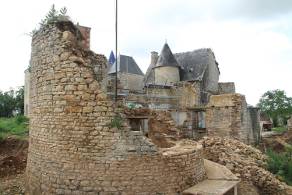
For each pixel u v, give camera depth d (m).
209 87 37.94
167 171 9.75
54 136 9.86
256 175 15.32
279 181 15.76
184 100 30.23
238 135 23.06
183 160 10.21
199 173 11.07
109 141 9.24
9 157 16.33
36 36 11.22
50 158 9.95
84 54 10.45
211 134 24.12
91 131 9.34
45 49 10.38
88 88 9.43
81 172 9.35
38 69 10.84
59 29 10.01
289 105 63.19
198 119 26.14
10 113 50.25
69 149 9.53
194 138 24.81
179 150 10.63
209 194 9.57
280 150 27.86
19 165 16.02
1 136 18.98
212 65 39.28
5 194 11.79
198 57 38.84
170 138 15.46
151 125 15.98
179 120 25.94
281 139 34.00
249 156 17.97
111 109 9.32
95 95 9.38
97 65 11.53
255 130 27.53
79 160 9.39
